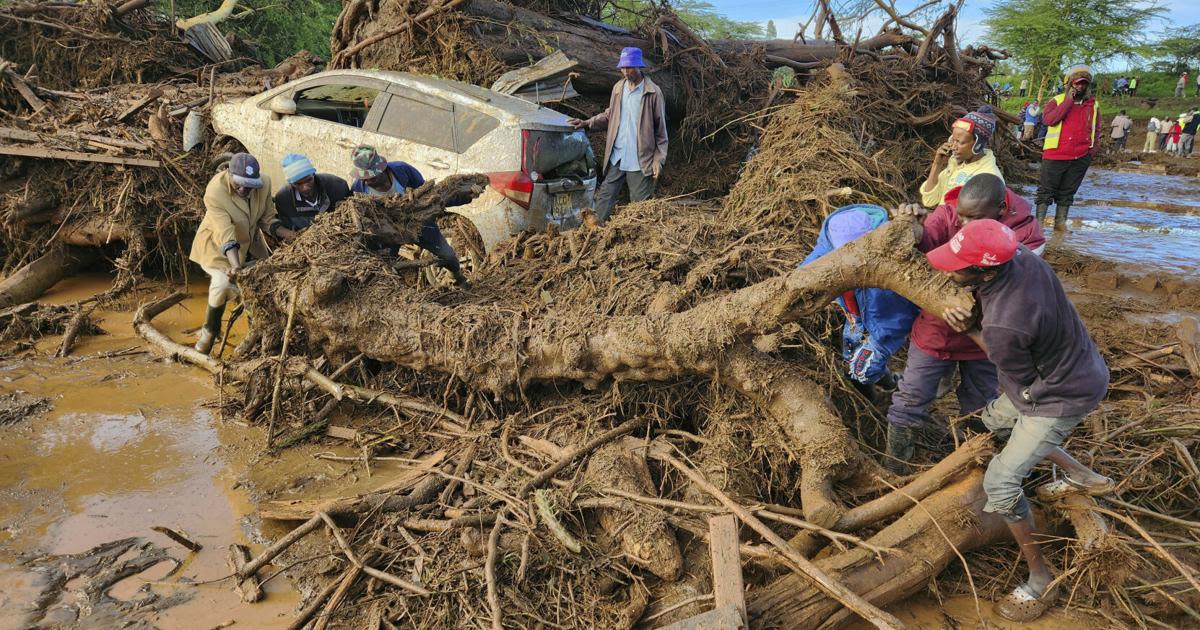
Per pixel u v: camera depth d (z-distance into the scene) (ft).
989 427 11.14
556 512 11.23
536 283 17.29
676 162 35.19
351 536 11.49
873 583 10.05
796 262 15.72
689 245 16.89
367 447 14.21
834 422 11.88
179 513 12.34
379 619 9.99
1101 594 10.75
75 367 18.07
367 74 23.24
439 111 21.50
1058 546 11.48
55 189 23.89
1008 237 9.00
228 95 29.09
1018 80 132.77
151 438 14.75
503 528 11.12
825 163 20.01
